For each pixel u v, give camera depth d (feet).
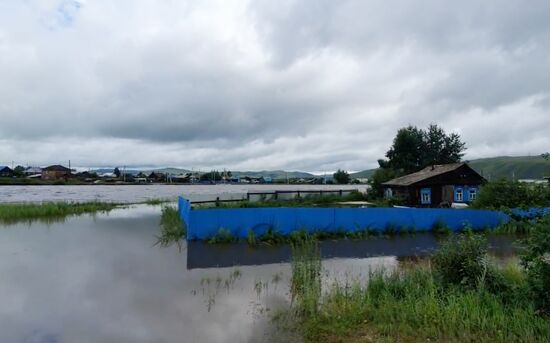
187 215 51.08
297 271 28.17
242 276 31.17
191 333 19.40
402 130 171.63
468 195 98.58
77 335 19.26
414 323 18.72
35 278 29.96
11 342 18.45
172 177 522.88
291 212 49.44
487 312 18.83
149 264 35.27
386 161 176.14
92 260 36.65
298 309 22.29
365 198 117.91
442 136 179.32
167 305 23.75
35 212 76.07
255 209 48.44
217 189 325.01
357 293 22.30
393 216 54.13
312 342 17.58
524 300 19.61
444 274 23.72
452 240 26.66
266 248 42.98
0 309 22.97
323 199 110.22
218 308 23.13
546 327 16.75
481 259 23.63
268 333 19.13
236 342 18.20
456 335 17.39
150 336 19.12
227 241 45.91
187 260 37.06
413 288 23.00
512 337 16.61
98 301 24.50
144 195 188.55
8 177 401.08
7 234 53.21
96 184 441.27
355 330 18.47
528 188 31.73
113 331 19.75
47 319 21.40
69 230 57.47
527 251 19.88
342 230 50.98
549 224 19.03
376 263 36.17
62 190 269.85
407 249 43.29
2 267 33.53
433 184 96.48
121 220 71.51
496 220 57.82
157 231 56.39
